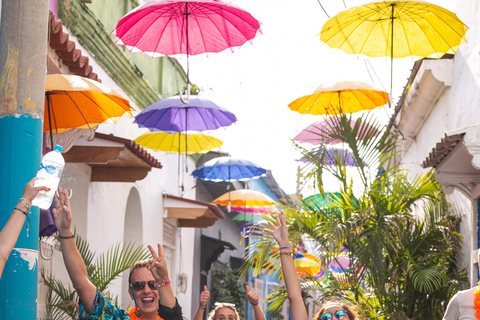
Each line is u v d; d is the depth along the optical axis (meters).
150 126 11.09
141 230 13.85
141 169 10.59
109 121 7.33
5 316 4.16
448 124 10.66
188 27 7.50
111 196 11.91
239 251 28.59
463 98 9.56
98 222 11.14
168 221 16.52
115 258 8.69
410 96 12.15
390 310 8.75
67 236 3.97
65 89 6.09
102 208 11.38
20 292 4.20
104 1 11.58
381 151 9.13
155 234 14.91
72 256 3.97
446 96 10.77
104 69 11.72
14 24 4.64
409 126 13.62
